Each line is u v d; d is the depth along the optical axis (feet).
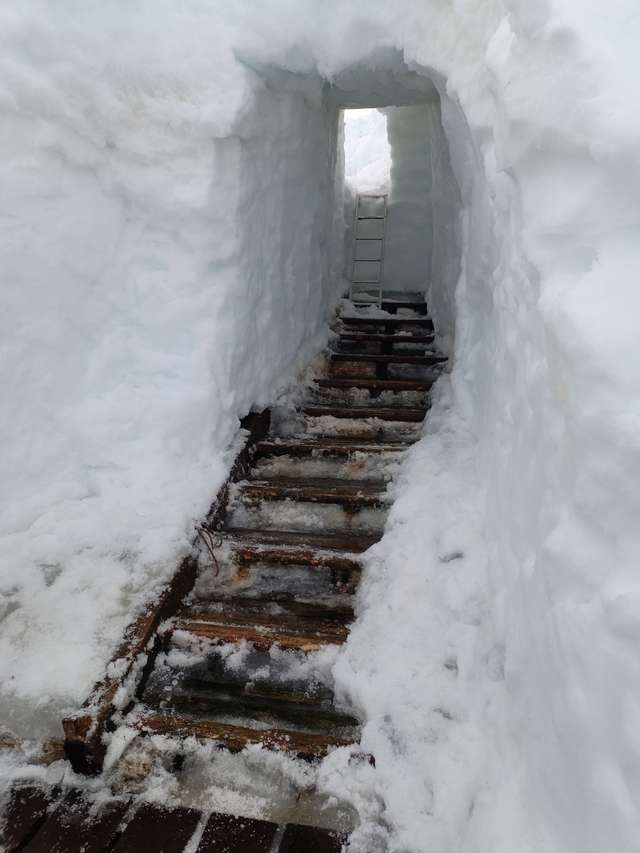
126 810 5.78
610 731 3.50
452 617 7.01
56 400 9.15
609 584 3.65
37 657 6.89
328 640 7.34
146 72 9.14
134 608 7.50
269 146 11.16
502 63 6.09
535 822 4.32
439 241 16.67
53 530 8.47
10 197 8.25
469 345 10.43
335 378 14.79
